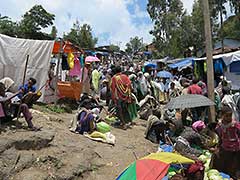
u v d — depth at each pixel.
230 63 12.91
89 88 14.45
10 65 10.95
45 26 53.59
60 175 6.44
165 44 51.34
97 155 7.56
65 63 12.82
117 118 10.84
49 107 11.23
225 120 6.32
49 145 7.21
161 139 9.38
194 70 17.00
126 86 10.45
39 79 11.16
